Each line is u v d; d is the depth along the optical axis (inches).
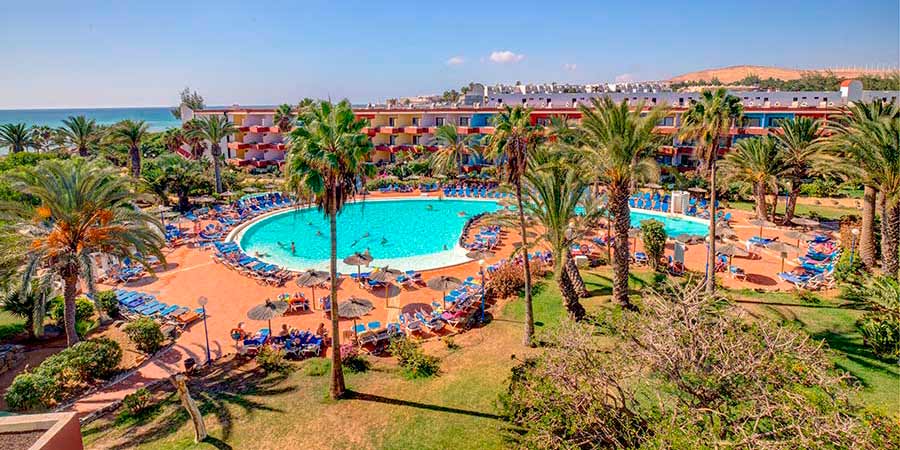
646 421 389.1
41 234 721.6
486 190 2084.2
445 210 1836.9
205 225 1553.9
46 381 605.6
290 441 535.8
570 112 2178.9
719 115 914.1
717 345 377.7
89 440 540.1
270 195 1959.9
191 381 665.6
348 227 1596.9
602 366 413.4
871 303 769.6
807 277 957.2
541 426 425.7
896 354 647.8
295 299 906.1
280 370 692.1
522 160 786.2
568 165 778.8
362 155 575.5
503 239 1384.1
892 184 865.5
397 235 1496.1
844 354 679.1
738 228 1407.5
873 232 1009.5
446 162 2288.4
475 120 2472.9
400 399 613.3
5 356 708.7
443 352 740.7
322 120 572.7
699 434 332.8
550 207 770.8
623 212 841.5
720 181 1513.3
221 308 912.3
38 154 1961.1
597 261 1138.0
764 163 1381.6
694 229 1469.0
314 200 582.2
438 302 930.7
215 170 2060.8
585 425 394.3
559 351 446.6
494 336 789.2
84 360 653.3
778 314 818.2
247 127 2632.9
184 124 2792.8
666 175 2036.2
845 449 309.0
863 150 879.7
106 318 860.6
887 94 2502.5
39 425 367.6
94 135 2406.5
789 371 370.0
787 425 325.1
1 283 718.5
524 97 2957.7
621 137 791.1
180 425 566.9
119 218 772.0
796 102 2549.2
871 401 561.9
